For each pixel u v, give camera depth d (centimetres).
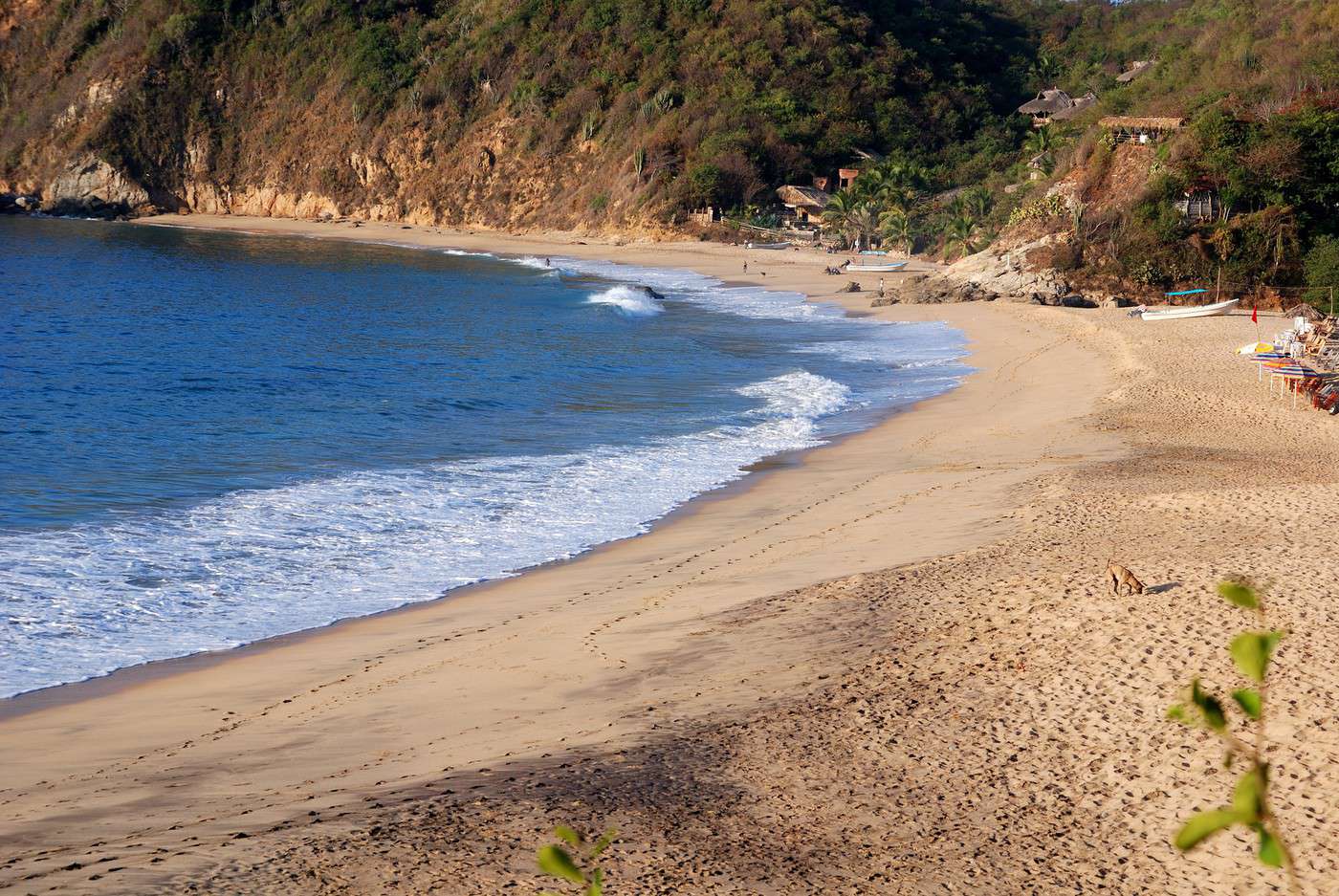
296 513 2170
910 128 11850
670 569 1827
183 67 14612
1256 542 1659
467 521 2141
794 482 2458
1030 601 1444
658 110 11675
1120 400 3259
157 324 5312
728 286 7638
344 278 7962
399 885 838
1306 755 978
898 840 909
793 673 1290
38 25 15512
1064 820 931
